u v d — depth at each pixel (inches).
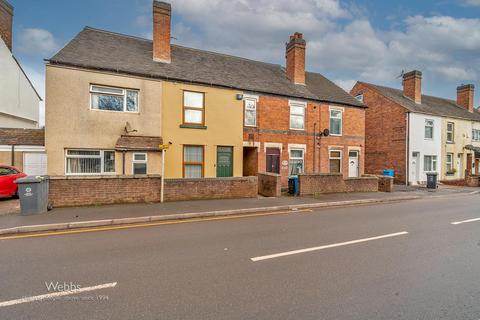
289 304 131.5
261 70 699.4
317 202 430.0
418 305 131.4
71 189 354.0
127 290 144.6
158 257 192.5
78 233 255.4
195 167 517.7
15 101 666.2
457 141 927.7
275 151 617.3
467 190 661.9
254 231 265.7
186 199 417.4
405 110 808.9
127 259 188.4
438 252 207.3
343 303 132.6
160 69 505.7
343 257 195.0
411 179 808.3
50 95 409.1
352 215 350.9
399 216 345.4
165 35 541.3
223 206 376.8
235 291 144.3
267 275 164.1
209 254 199.2
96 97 439.2
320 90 719.1
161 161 459.5
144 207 359.3
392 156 843.4
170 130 488.4
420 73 912.9
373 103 908.6
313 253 202.7
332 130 692.1
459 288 149.1
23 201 304.5
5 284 150.4
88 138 428.5
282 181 620.7
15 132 478.0
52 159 409.1
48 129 407.2
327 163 680.4
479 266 180.5
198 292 142.9
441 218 334.3
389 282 155.8
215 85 529.0
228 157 547.2
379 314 123.3
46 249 208.1
